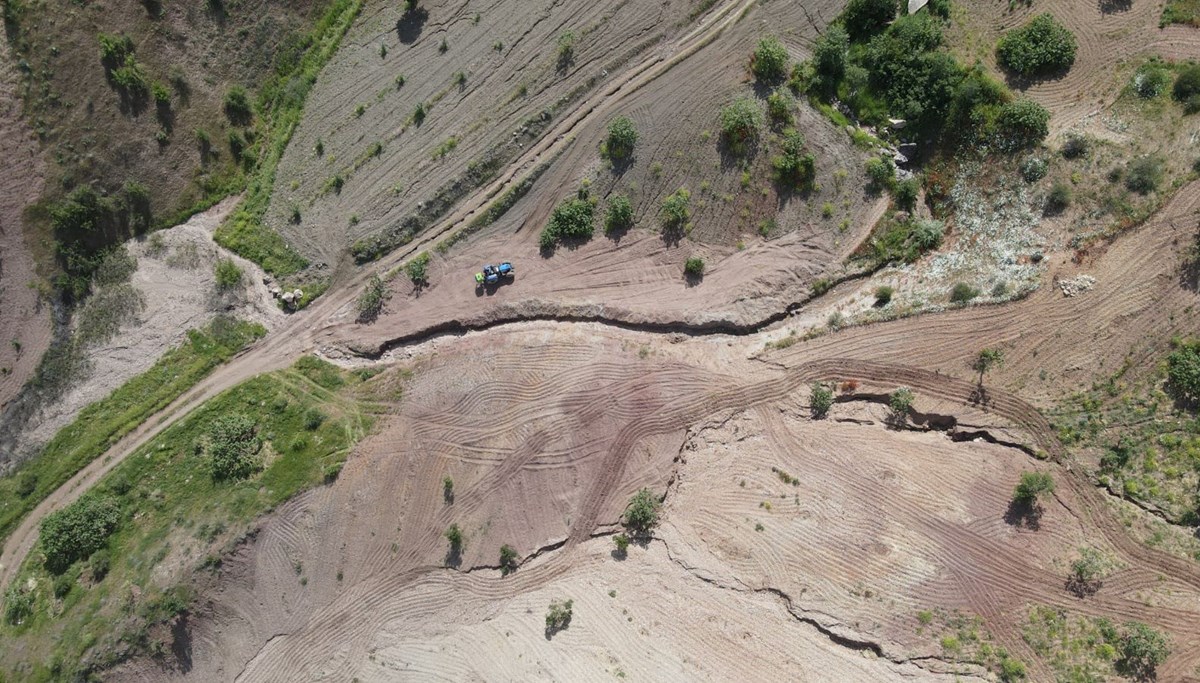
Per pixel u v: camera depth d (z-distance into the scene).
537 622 37.56
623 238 42.84
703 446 39.25
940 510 36.09
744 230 42.12
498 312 42.91
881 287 39.97
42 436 44.25
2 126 43.38
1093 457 36.09
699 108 43.12
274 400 43.16
